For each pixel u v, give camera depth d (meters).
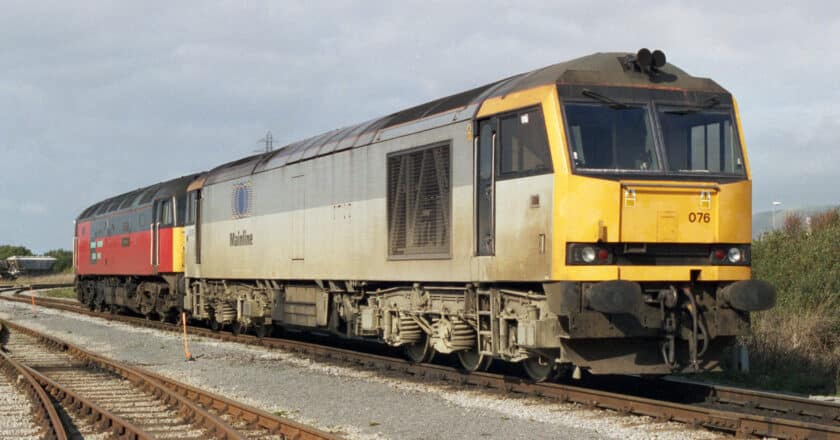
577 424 10.08
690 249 11.11
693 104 11.48
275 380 14.29
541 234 11.02
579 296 10.62
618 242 10.69
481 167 12.48
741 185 11.26
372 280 15.39
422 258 13.77
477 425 10.15
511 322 12.06
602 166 10.92
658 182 10.91
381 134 15.22
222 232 22.58
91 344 21.70
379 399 12.12
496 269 11.95
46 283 74.06
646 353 11.27
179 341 21.75
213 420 10.04
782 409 10.65
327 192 17.06
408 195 14.24
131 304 31.09
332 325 17.58
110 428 10.48
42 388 12.96
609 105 11.16
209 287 23.92
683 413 10.02
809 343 15.27
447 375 13.68
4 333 24.62
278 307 19.66
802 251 18.48
